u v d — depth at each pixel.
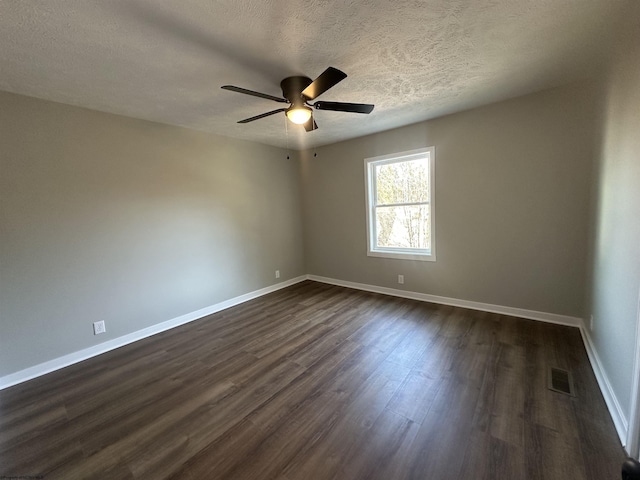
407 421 1.74
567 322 2.90
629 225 1.59
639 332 1.35
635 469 1.24
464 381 2.10
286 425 1.75
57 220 2.56
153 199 3.21
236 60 1.97
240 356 2.62
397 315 3.39
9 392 2.22
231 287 4.05
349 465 1.46
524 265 3.08
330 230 4.79
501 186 3.12
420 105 3.02
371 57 2.01
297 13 1.51
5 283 2.31
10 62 1.87
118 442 1.68
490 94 2.81
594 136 2.50
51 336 2.54
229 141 3.96
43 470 1.52
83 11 1.42
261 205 4.43
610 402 1.73
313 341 2.84
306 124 2.71
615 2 1.52
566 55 2.09
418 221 3.89
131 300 3.06
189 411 1.92
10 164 2.31
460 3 1.49
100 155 2.80
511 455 1.47
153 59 1.92
